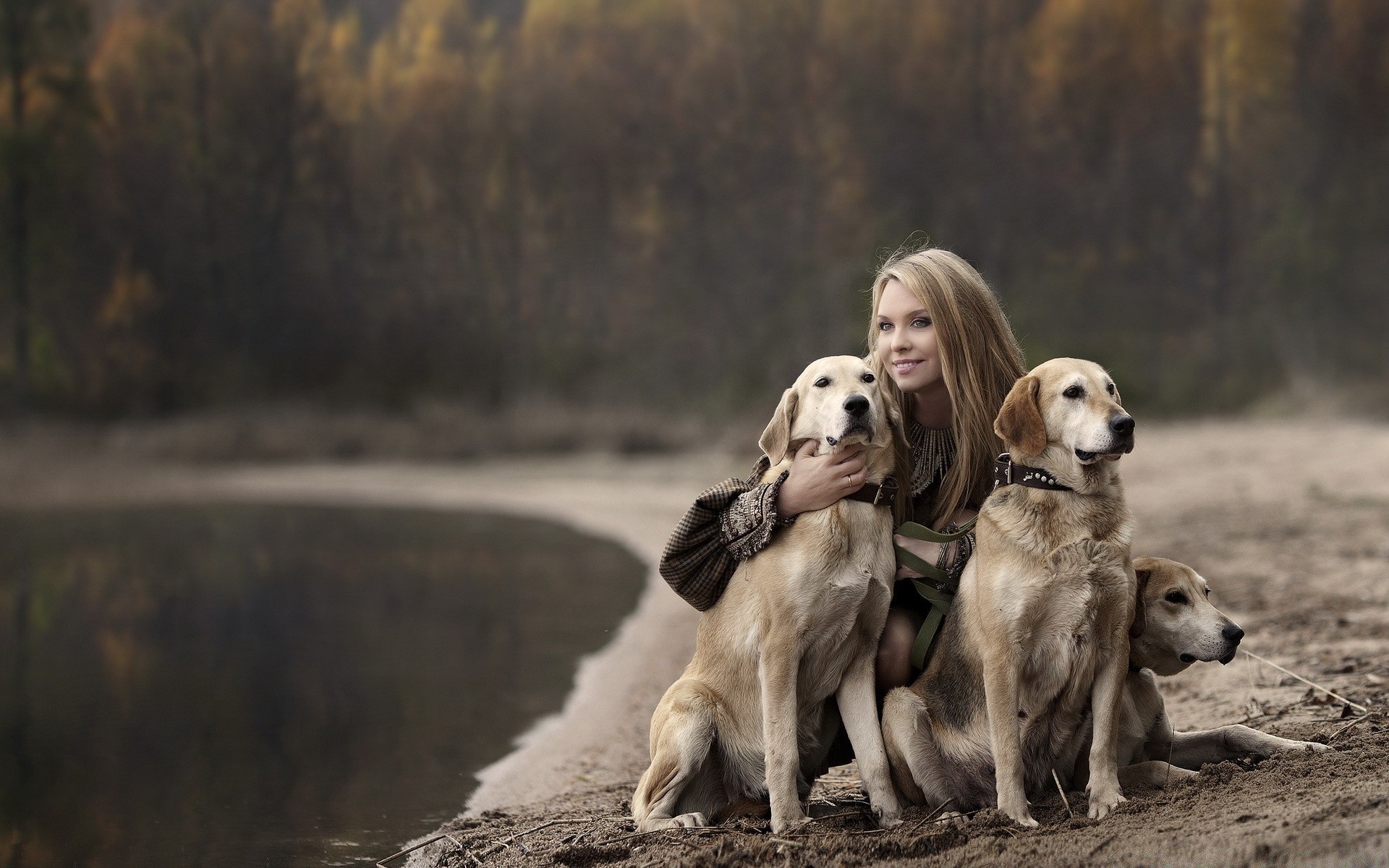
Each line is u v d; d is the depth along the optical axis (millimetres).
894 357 4215
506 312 44875
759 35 44625
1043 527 3471
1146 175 37906
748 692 3887
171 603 11352
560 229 45469
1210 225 36406
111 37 44719
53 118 41562
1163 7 39281
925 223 39281
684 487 23000
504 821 4465
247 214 44750
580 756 5590
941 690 3775
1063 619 3438
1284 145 36125
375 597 11391
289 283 44344
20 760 5930
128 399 40750
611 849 3605
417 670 7957
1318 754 3504
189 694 7426
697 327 40969
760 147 43719
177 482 29812
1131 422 3363
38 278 41062
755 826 3668
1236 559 8500
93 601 11500
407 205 45969
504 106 46781
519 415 36812
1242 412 28031
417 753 5855
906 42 42469
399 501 23766
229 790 5324
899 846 3256
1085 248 37719
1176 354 32781
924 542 3967
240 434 36094
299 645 9031
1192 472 15047
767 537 3795
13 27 41156
